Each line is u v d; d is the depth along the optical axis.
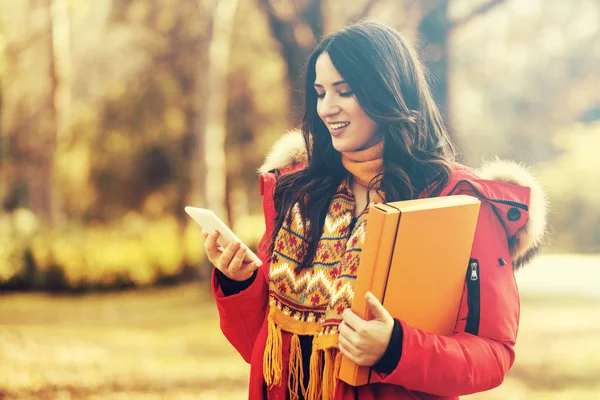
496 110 28.88
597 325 11.72
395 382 1.77
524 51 26.84
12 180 27.44
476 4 15.08
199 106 17.72
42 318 14.30
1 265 19.20
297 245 2.04
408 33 14.28
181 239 22.17
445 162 1.96
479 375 1.79
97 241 20.98
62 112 24.00
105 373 8.05
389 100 1.90
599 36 27.56
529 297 15.80
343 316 1.79
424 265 1.80
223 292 2.07
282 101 22.86
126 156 23.47
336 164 2.09
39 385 7.26
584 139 30.88
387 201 1.94
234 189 24.31
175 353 9.76
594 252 29.34
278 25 15.95
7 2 22.58
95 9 23.27
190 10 22.23
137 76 22.97
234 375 8.13
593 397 6.98
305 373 2.01
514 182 1.96
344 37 1.93
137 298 18.30
